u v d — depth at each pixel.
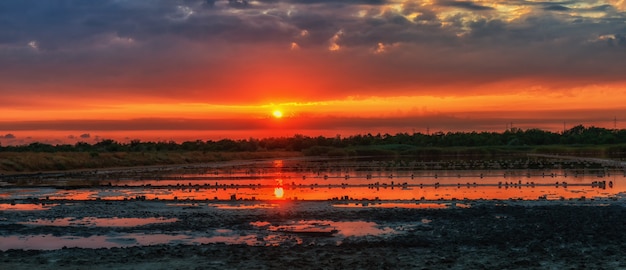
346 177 65.00
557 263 20.00
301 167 96.69
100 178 70.94
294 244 24.12
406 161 116.94
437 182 57.56
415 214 32.09
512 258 20.86
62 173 81.50
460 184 54.09
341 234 26.52
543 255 21.27
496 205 36.50
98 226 29.75
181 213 34.31
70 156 98.69
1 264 20.30
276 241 25.00
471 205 37.03
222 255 21.38
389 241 24.08
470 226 27.94
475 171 75.81
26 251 22.56
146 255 21.52
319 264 19.89
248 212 34.19
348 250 22.31
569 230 26.30
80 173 81.38
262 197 44.38
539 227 27.27
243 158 153.75
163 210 35.84
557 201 38.78
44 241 25.72
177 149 189.12
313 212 33.56
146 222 30.97
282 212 33.78
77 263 20.42
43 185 58.31
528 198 41.59
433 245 23.38
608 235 25.02
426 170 79.81
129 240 25.80
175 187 54.69
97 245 24.72
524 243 23.62
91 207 37.72
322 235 26.38
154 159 115.50
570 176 65.06
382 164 101.75
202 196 45.84
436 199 40.91
